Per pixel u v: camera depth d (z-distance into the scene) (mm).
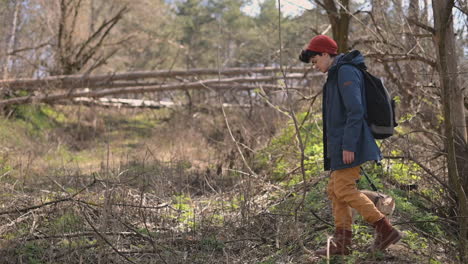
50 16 18094
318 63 3799
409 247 3881
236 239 4270
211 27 34125
